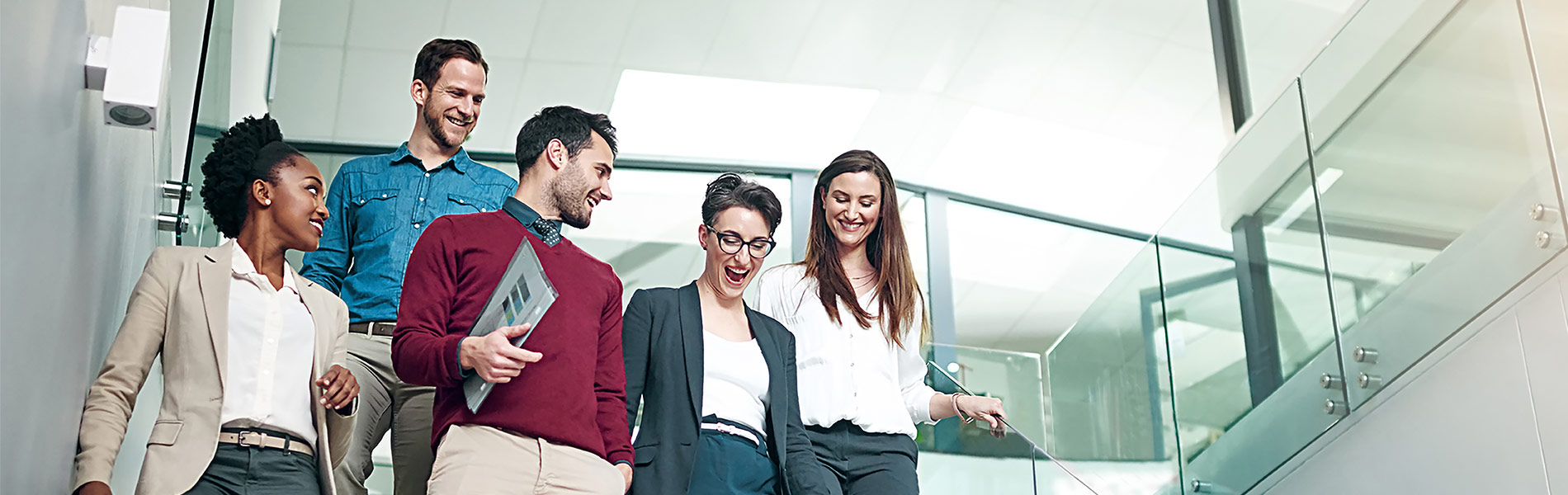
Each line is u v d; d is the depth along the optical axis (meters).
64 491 2.39
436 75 4.16
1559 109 3.70
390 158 4.06
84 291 2.42
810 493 3.37
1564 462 3.84
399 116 6.96
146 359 2.45
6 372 1.81
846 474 3.68
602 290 2.96
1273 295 4.80
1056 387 5.30
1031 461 4.46
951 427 4.39
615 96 7.59
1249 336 4.87
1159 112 8.09
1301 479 5.03
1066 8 7.62
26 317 1.92
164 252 2.58
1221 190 5.21
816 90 7.86
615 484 2.72
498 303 2.55
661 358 3.37
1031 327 8.18
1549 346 3.95
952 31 7.71
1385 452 4.60
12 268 1.80
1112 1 7.59
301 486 2.50
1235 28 7.61
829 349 3.82
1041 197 8.32
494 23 7.29
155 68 2.31
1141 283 5.43
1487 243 3.94
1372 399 4.71
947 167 8.20
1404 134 4.32
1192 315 5.13
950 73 7.89
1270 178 4.93
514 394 2.65
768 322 3.65
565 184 3.04
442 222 2.85
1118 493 5.16
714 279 3.64
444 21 7.18
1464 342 4.31
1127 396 5.29
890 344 3.94
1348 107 4.59
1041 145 8.22
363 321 3.71
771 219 3.72
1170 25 7.71
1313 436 4.51
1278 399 4.68
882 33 7.68
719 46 7.61
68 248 2.20
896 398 3.85
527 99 7.43
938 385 4.55
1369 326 4.35
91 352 2.57
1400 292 4.25
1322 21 7.37
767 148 7.76
